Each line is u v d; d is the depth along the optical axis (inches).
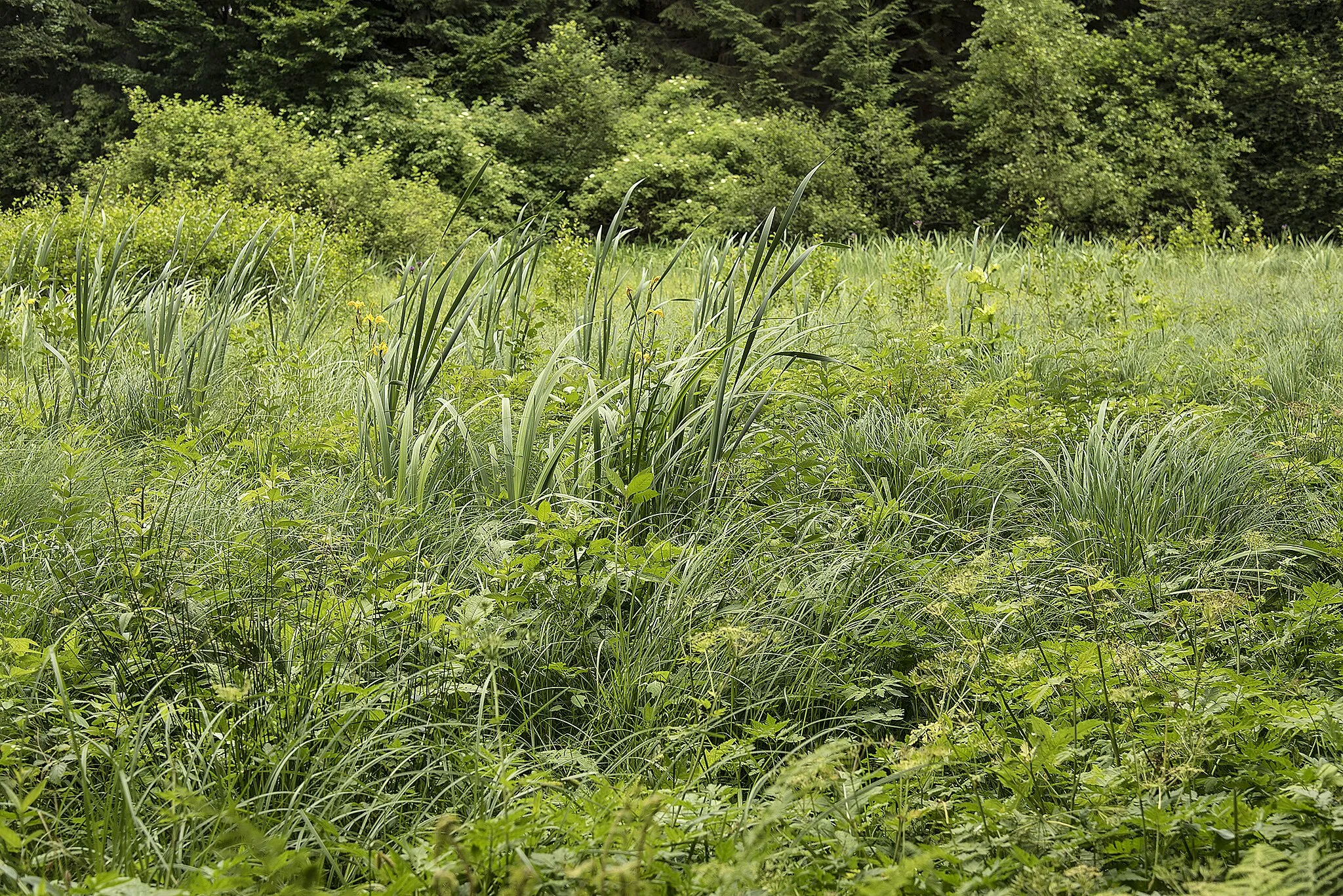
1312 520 154.2
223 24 985.5
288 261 366.9
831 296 323.9
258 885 73.0
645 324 245.3
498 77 967.6
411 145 813.2
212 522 145.8
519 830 73.7
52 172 980.6
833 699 117.0
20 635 112.5
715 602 128.0
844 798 86.7
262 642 111.7
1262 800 85.7
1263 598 128.9
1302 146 846.5
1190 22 868.0
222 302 241.6
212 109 645.3
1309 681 111.6
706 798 88.0
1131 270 389.7
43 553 130.7
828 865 78.8
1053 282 421.4
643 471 135.2
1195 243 565.3
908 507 167.9
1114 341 266.1
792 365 221.6
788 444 178.1
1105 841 80.7
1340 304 323.6
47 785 91.9
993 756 93.4
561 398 184.7
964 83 927.7
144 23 979.3
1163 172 765.3
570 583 125.8
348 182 572.7
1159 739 88.5
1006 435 186.7
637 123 874.8
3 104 999.6
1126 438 172.6
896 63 1069.8
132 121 977.5
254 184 564.1
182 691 104.9
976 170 863.1
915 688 117.7
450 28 968.3
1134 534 150.5
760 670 118.4
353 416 198.5
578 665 120.9
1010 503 167.5
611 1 1062.4
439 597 120.9
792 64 1013.2
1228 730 89.7
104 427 196.9
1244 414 206.5
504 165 810.8
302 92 901.2
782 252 326.6
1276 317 309.6
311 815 89.0
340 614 112.7
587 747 108.6
